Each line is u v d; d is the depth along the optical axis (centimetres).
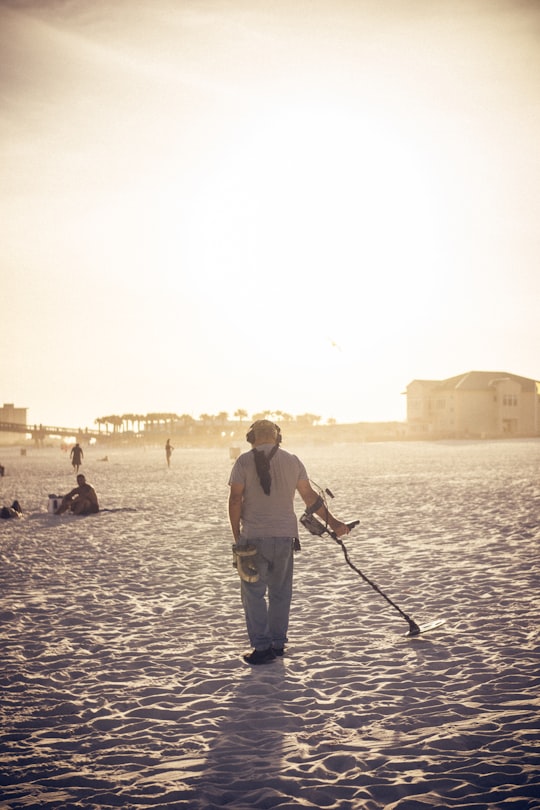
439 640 664
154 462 5778
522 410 10756
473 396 10619
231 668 609
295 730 472
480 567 997
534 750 426
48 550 1287
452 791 380
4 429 13500
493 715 482
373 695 530
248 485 645
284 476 645
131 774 417
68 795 394
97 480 3469
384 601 830
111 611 820
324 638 688
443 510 1716
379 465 4100
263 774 408
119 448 12094
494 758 417
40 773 423
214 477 3509
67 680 589
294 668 604
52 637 715
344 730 468
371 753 430
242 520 651
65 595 906
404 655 624
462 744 438
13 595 912
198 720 496
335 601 839
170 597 888
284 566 645
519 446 7162
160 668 614
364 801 371
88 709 525
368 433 12769
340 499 2064
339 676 577
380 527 1459
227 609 821
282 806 368
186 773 415
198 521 1686
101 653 660
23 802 387
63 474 4156
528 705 498
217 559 1154
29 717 513
